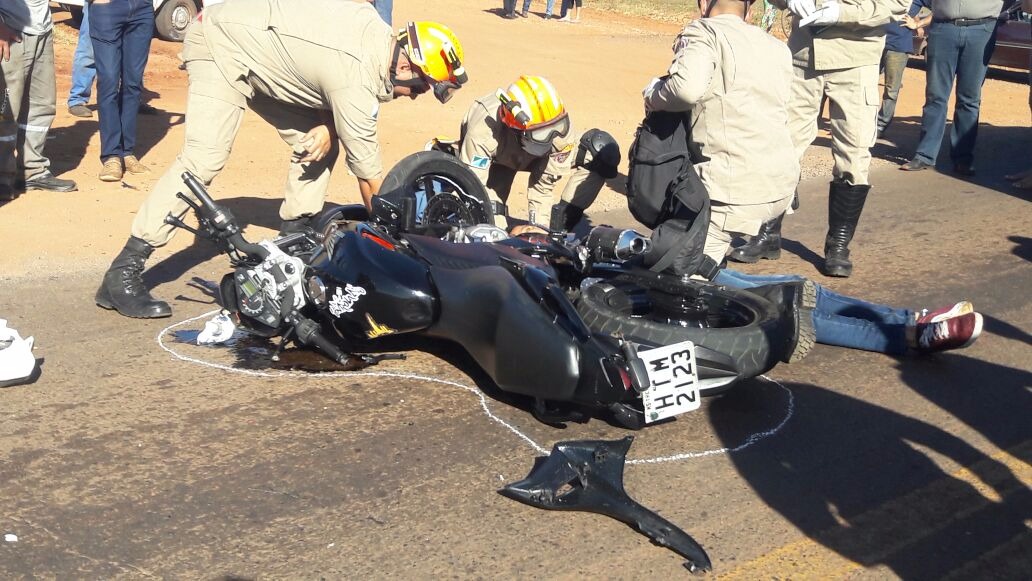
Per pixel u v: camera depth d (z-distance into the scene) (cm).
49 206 818
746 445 478
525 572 365
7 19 788
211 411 475
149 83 1401
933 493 444
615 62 1934
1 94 798
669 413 449
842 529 409
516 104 559
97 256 706
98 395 485
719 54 514
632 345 438
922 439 497
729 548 390
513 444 461
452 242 528
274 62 571
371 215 575
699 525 405
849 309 622
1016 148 1370
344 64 555
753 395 537
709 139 526
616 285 554
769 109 527
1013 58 1934
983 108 1709
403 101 1355
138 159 989
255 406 484
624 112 1431
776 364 547
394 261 496
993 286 755
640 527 391
